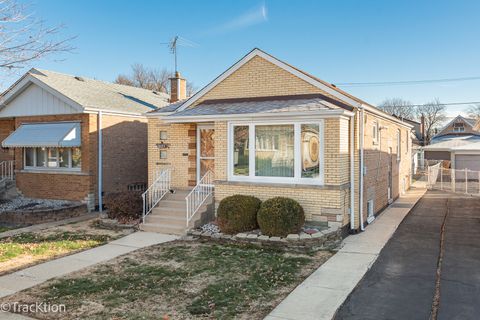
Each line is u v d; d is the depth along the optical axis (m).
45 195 18.12
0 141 21.09
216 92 14.47
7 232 13.02
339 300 6.98
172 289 7.55
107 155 17.72
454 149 35.31
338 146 11.32
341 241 11.23
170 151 15.28
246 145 12.56
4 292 7.49
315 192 11.59
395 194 20.48
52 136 16.75
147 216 13.29
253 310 6.58
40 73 18.55
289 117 11.69
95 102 17.48
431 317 6.25
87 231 13.01
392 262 9.32
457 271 8.56
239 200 11.62
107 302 6.96
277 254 9.95
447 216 15.58
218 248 10.59
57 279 8.21
